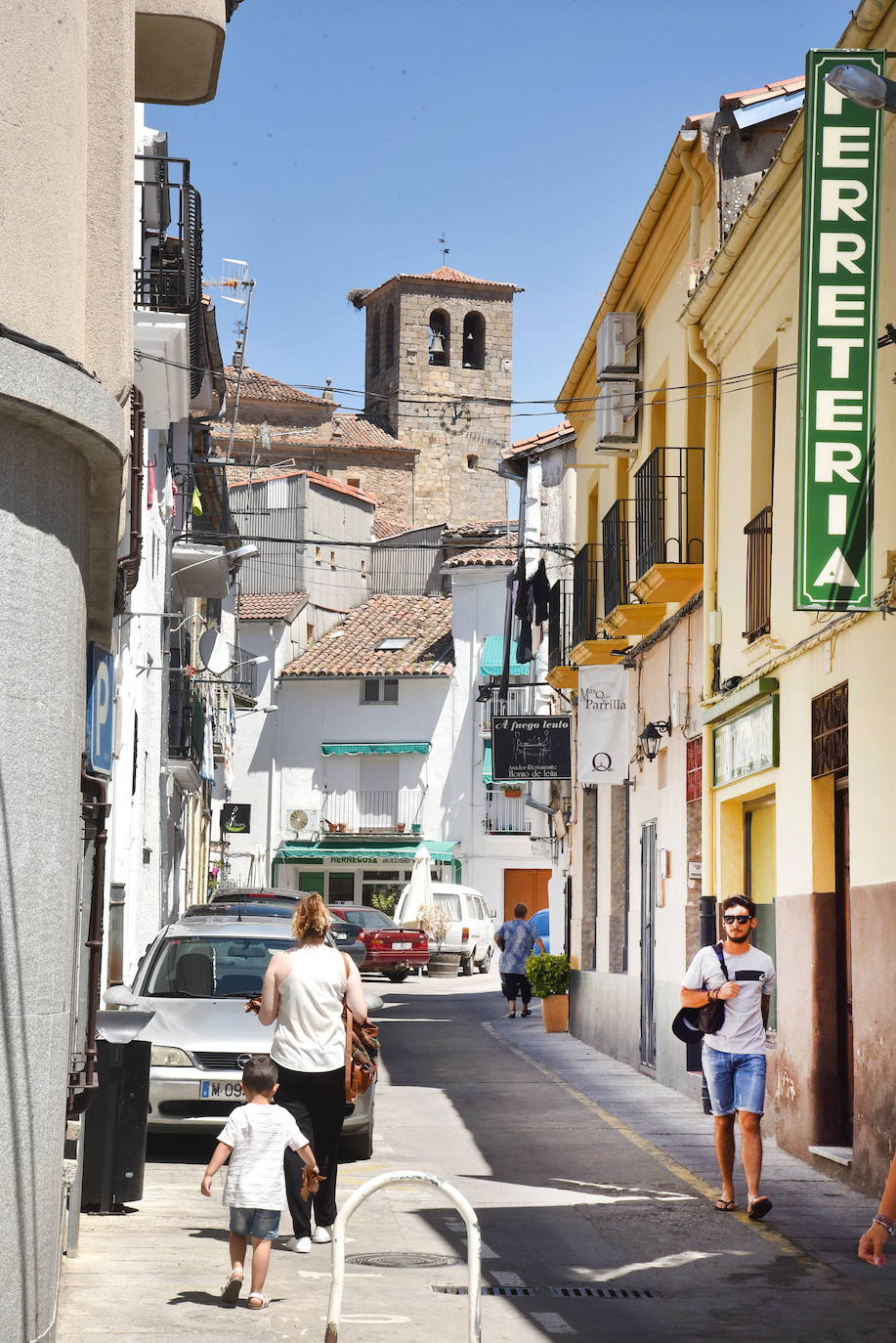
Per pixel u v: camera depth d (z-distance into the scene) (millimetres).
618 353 28906
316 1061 13109
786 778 19203
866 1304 11695
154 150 22562
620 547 29297
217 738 61469
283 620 83812
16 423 8492
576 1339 10664
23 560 8523
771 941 21109
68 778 9008
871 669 15914
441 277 132750
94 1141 14359
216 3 13219
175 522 40281
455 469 131375
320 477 91250
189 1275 12047
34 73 9508
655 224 26719
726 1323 11125
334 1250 8836
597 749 29703
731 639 22281
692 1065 23516
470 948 65688
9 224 9312
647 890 28266
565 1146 19219
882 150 15477
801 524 15344
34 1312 8461
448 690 81188
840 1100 17719
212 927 20078
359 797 82562
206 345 30828
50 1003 8664
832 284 15281
